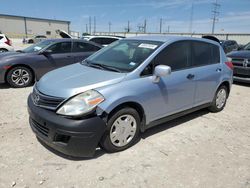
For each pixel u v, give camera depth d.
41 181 2.84
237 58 8.37
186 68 4.30
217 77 4.99
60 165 3.16
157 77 3.67
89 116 3.06
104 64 3.96
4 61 6.70
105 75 3.48
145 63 3.67
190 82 4.31
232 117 5.18
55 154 3.39
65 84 3.28
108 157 3.38
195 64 4.51
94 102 3.06
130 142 3.63
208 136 4.20
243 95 7.22
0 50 15.28
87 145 3.09
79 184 2.82
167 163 3.30
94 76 3.47
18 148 3.50
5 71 6.72
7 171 2.99
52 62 7.39
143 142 3.85
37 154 3.37
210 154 3.59
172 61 4.06
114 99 3.20
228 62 5.40
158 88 3.75
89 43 8.28
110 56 4.20
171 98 4.03
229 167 3.28
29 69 7.08
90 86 3.19
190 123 4.74
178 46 4.21
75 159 3.29
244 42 39.81
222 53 5.26
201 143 3.92
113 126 3.36
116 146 3.45
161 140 3.95
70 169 3.08
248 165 3.35
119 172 3.07
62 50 7.65
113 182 2.88
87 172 3.04
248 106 6.07
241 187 2.90
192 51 4.46
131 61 3.79
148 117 3.76
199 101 4.71
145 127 3.80
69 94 3.09
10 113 4.87
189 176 3.05
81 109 3.00
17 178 2.88
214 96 5.13
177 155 3.52
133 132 3.62
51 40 7.84
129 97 3.36
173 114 4.21
